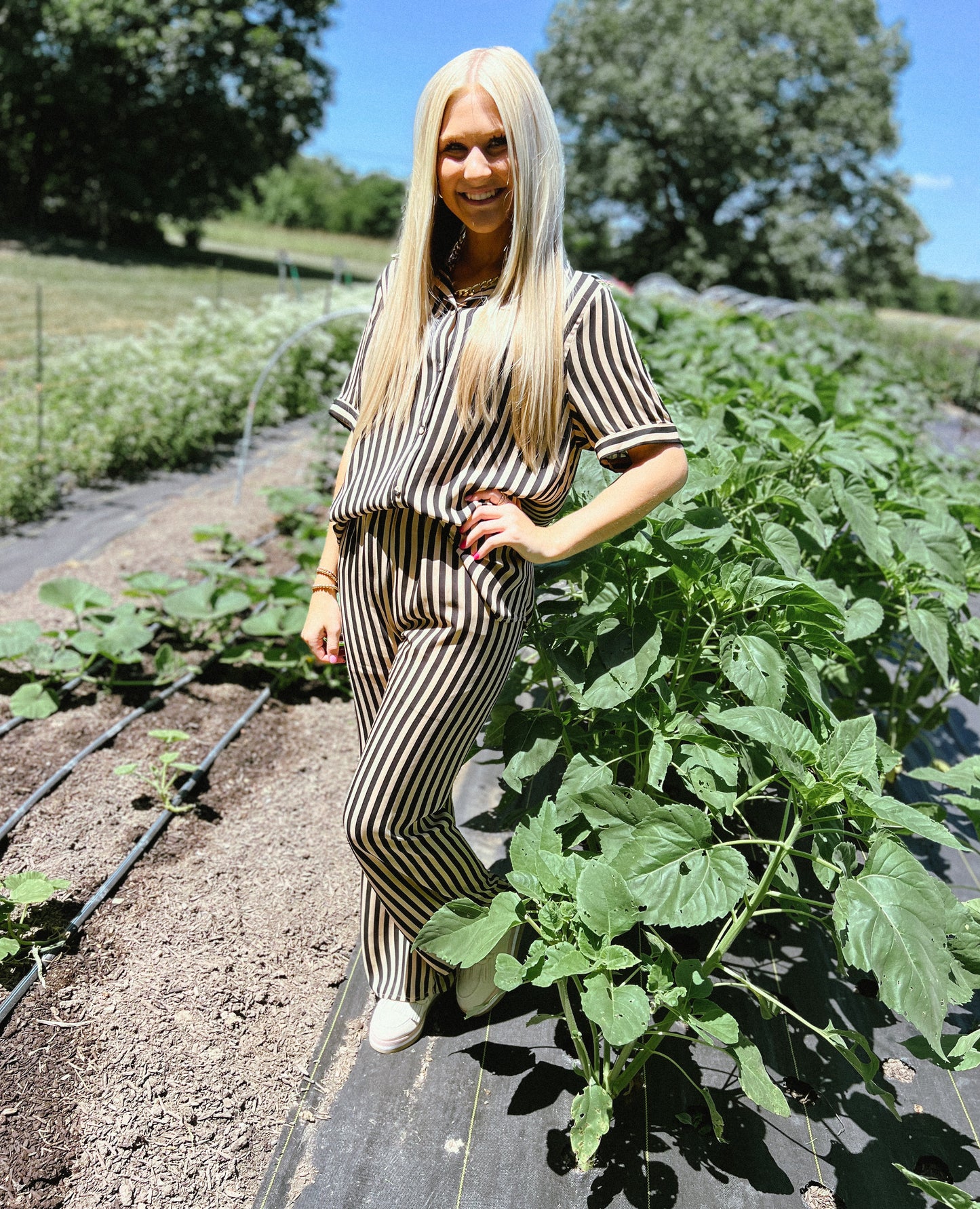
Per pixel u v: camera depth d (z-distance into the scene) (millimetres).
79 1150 1614
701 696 1920
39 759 2738
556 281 1554
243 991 1976
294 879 2332
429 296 1652
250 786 2717
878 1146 1698
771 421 3025
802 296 29766
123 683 3125
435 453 1559
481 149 1534
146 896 2217
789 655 1948
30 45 23094
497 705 2248
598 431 1586
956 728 3354
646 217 32500
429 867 1667
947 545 2475
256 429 7699
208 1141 1662
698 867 1471
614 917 1478
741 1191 1596
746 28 29312
